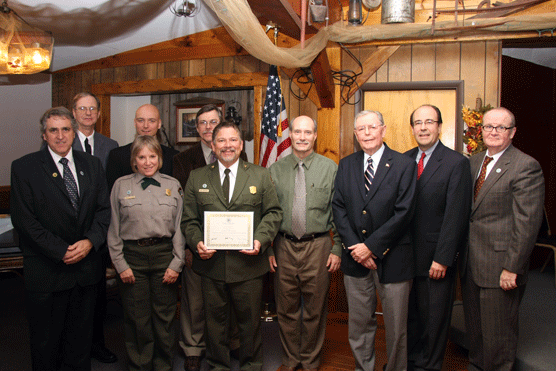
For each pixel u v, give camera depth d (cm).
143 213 222
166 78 424
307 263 236
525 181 206
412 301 241
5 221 359
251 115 449
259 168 236
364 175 229
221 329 229
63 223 210
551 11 311
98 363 259
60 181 211
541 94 500
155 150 229
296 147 240
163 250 227
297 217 236
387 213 217
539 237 457
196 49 405
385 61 352
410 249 220
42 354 210
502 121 214
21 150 479
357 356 230
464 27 312
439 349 226
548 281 432
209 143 262
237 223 215
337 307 360
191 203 231
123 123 492
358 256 216
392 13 324
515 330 215
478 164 233
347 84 353
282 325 245
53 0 308
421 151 243
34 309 208
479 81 334
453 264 220
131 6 330
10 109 466
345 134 360
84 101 270
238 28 203
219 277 220
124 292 225
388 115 354
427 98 346
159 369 232
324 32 283
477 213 220
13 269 317
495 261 212
